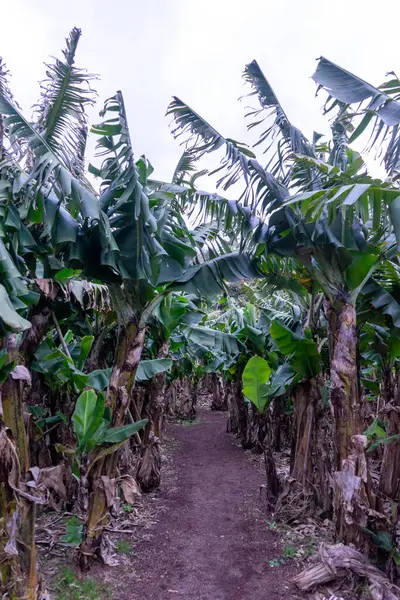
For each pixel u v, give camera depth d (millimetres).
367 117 3377
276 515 5355
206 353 11008
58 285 4137
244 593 3777
